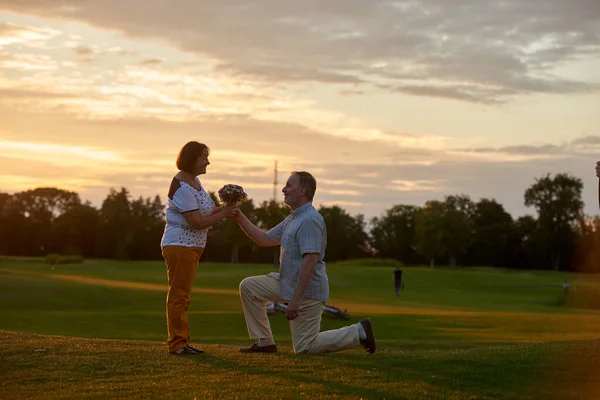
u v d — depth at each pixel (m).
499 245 110.25
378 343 15.52
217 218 7.59
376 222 116.81
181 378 6.48
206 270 62.28
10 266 63.66
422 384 6.34
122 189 101.88
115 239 99.38
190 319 21.08
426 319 22.73
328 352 7.91
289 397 5.77
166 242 7.62
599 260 105.06
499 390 6.24
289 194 7.68
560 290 53.75
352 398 5.77
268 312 22.61
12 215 101.62
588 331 20.31
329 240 106.50
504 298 46.41
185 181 7.55
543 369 7.07
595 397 6.04
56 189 105.50
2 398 5.92
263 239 7.88
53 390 6.16
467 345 15.38
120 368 6.95
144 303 28.77
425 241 101.19
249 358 7.46
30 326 20.08
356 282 55.41
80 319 21.45
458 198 115.38
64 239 100.56
